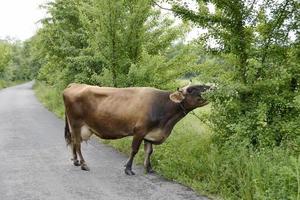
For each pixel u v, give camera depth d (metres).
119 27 12.56
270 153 6.71
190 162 7.74
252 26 8.01
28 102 30.44
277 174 5.98
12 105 27.17
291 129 7.18
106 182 7.62
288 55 7.82
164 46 13.59
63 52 18.77
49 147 11.09
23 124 16.25
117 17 12.45
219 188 6.79
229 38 8.08
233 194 6.39
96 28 13.20
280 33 7.80
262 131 7.38
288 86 7.71
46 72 26.95
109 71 12.71
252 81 7.70
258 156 6.52
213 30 8.24
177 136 9.45
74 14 19.11
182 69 12.66
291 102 7.42
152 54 13.53
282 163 6.09
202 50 8.48
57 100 24.33
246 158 6.68
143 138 8.06
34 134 13.48
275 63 7.71
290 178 5.57
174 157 8.06
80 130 8.68
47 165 8.99
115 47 12.62
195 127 10.66
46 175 8.16
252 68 7.58
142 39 13.04
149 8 12.55
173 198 6.62
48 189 7.24
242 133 7.36
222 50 8.34
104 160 9.42
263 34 7.94
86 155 9.97
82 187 7.33
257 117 7.27
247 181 6.23
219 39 8.23
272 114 7.81
